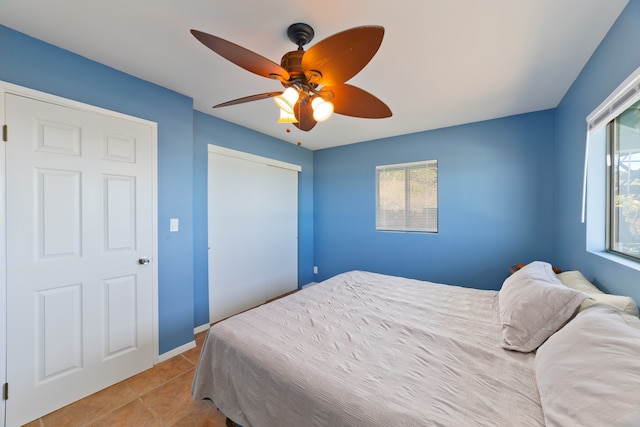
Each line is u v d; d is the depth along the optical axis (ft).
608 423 2.01
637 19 3.88
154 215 6.91
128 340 6.42
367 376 3.49
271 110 8.65
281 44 5.19
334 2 4.12
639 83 3.78
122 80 6.29
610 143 5.52
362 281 8.05
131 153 6.46
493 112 8.71
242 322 5.17
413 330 4.80
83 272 5.72
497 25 4.63
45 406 5.20
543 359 3.31
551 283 4.67
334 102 4.98
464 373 3.54
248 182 10.75
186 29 4.81
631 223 4.79
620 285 4.50
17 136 4.91
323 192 13.79
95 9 4.32
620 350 2.58
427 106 8.19
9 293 4.84
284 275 12.55
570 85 6.83
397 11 4.30
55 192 5.35
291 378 3.62
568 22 4.55
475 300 6.38
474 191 9.70
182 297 7.60
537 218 8.70
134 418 5.15
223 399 4.50
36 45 5.09
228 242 9.96
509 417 2.77
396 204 11.55
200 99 7.81
